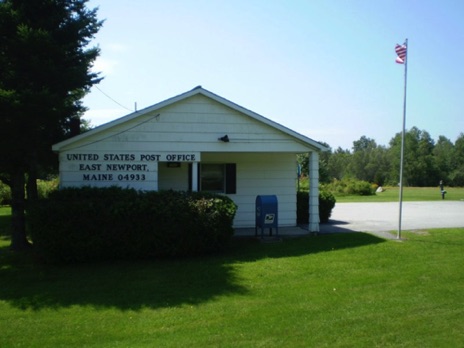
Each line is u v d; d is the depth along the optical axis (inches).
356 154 3863.2
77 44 506.6
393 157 3499.0
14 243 498.9
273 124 537.3
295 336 236.8
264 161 644.1
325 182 2129.7
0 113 420.8
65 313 285.0
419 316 262.8
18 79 447.2
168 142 509.0
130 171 498.0
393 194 1785.2
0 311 292.0
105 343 235.1
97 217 417.1
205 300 304.8
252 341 231.0
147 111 501.0
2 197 1119.0
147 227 426.3
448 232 568.4
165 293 323.0
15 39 441.1
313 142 553.3
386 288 323.3
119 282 353.4
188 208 437.4
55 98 440.1
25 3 466.3
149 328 255.0
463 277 348.2
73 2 507.8
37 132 470.3
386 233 565.0
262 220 532.4
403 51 517.7
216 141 523.2
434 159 3376.0
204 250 446.0
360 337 233.1
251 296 311.9
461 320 255.1
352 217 794.2
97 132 490.0
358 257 425.4
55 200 433.1
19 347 232.8
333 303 292.2
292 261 414.6
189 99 516.1
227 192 634.2
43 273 386.3
